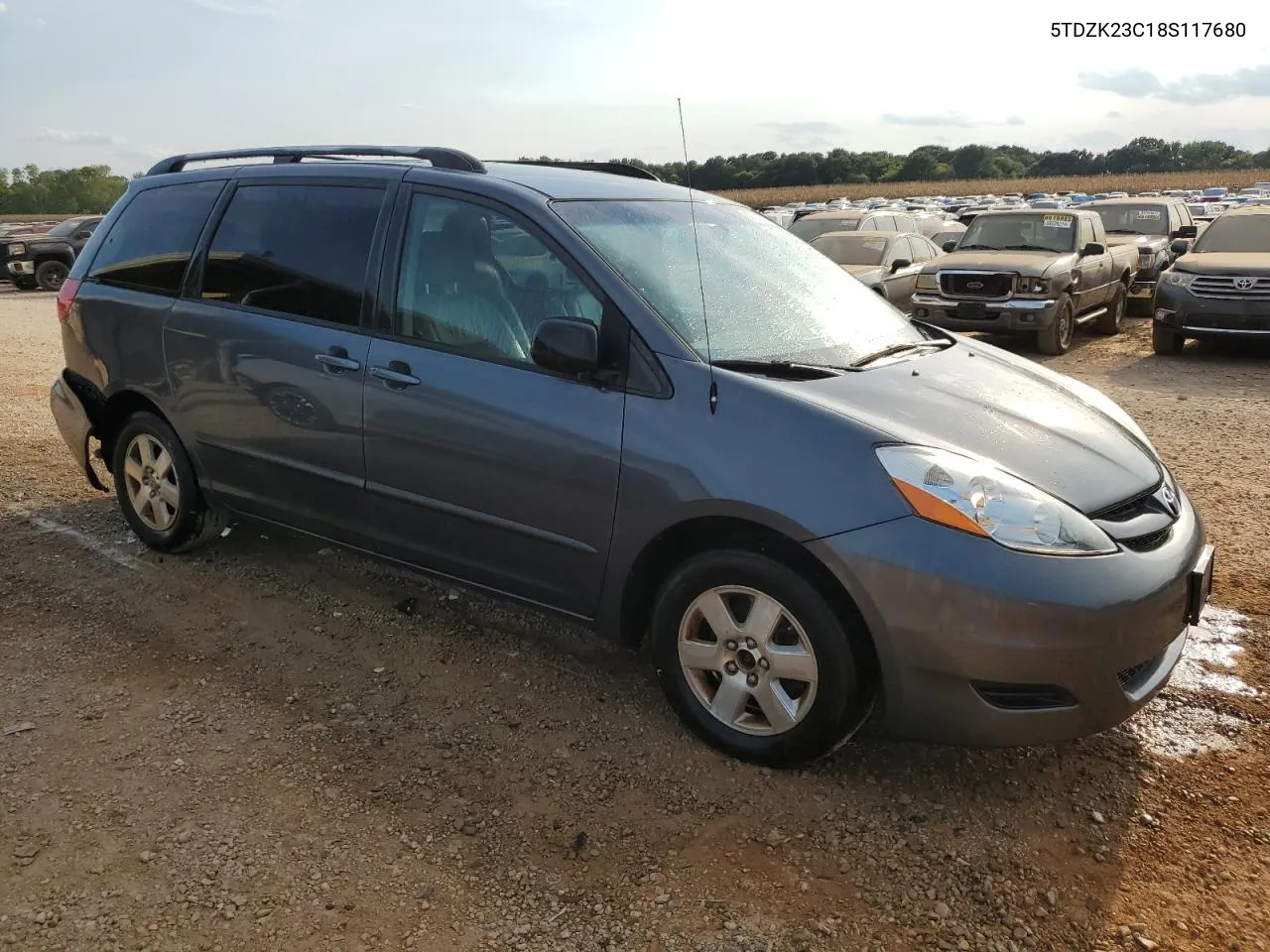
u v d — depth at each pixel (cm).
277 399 387
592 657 374
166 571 451
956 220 2438
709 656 304
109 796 287
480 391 329
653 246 347
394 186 369
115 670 361
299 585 437
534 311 328
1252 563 459
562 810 283
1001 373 359
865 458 273
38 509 538
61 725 324
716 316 327
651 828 275
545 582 333
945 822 279
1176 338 1075
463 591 404
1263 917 243
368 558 391
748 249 385
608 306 312
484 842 269
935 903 248
